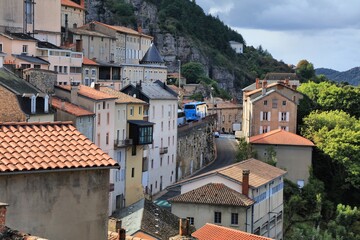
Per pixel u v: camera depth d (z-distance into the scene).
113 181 92.38
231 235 54.75
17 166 21.67
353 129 129.88
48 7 137.25
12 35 115.44
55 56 122.00
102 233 23.67
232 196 75.19
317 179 120.44
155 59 185.88
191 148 130.12
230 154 143.38
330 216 112.81
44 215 22.28
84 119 84.19
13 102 71.69
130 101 100.19
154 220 64.25
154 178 110.62
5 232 18.06
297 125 138.50
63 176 22.67
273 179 86.81
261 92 142.25
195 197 75.25
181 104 163.75
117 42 175.62
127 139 97.94
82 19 184.88
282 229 94.56
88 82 136.38
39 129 24.52
